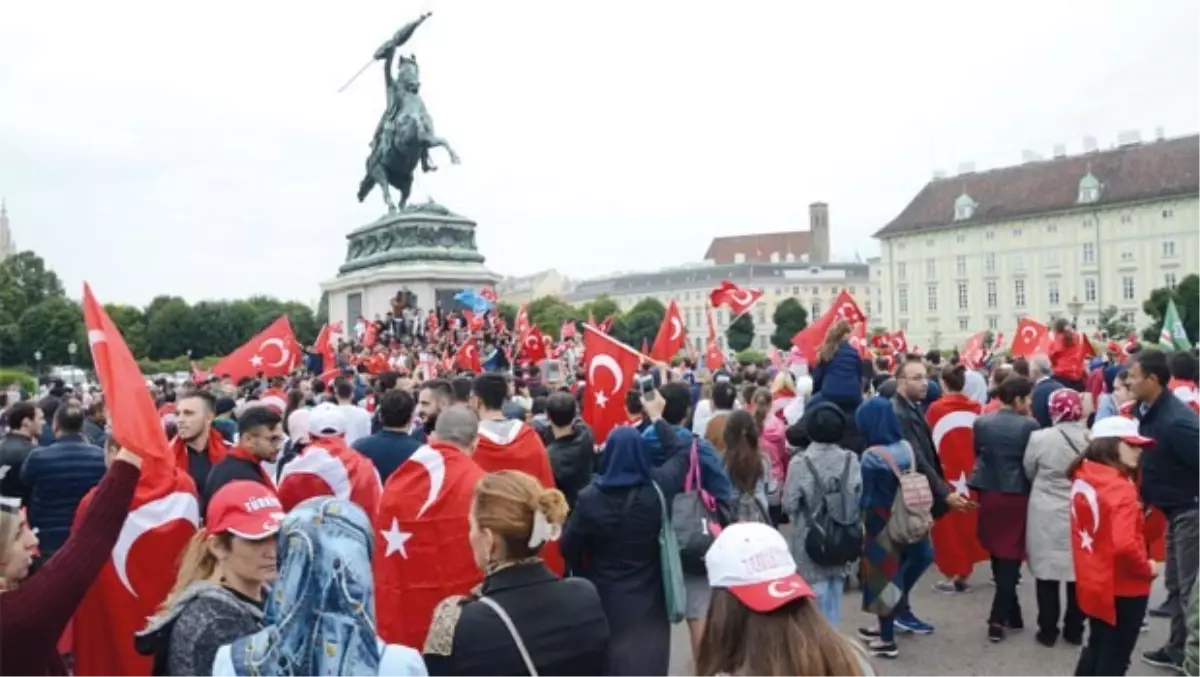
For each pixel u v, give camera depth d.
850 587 12.77
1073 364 14.88
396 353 35.16
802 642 3.26
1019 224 131.25
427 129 51.12
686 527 7.96
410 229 48.69
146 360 95.88
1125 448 7.62
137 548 6.71
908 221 144.62
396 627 6.96
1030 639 10.38
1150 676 9.23
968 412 12.04
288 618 3.49
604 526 7.17
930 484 9.97
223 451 8.66
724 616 3.40
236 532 4.32
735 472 8.41
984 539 10.38
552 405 9.60
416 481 7.03
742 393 15.11
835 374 12.12
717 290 21.08
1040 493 9.81
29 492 9.05
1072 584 10.08
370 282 47.66
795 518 8.59
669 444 8.24
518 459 8.39
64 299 107.19
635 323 118.25
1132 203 120.19
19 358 102.62
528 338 28.30
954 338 138.50
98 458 8.55
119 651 6.72
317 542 3.52
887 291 147.75
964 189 140.75
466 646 4.46
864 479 9.53
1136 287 120.56
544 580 4.72
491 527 4.65
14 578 4.39
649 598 7.25
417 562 6.94
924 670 9.37
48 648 4.09
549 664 4.51
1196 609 4.87
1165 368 8.67
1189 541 8.59
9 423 10.07
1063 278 127.00
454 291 47.44
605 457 7.44
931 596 12.32
